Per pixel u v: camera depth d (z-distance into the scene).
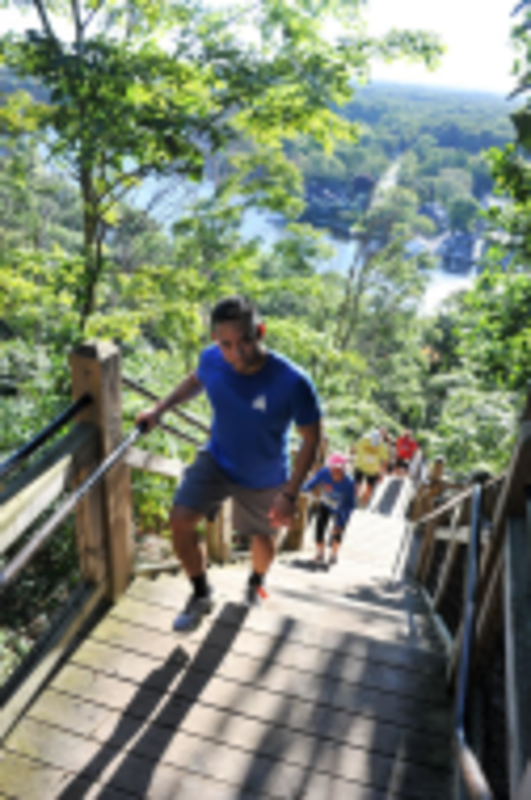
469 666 2.27
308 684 2.76
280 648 2.95
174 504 2.83
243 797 2.25
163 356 9.01
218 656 2.88
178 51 8.02
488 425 11.92
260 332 2.44
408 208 26.56
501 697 2.71
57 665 2.75
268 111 8.43
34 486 2.29
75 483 2.75
